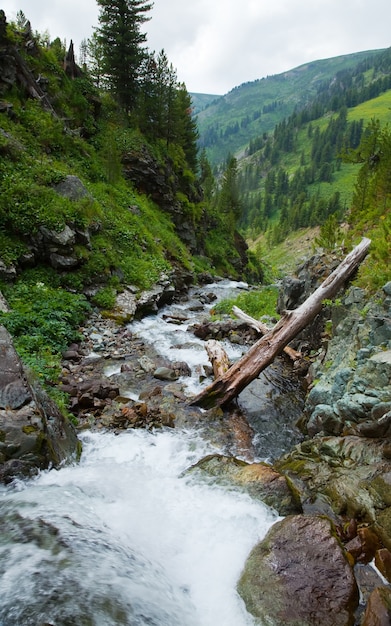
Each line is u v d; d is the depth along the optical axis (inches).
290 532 165.2
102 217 671.8
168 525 177.2
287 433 301.0
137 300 587.8
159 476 224.7
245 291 997.2
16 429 200.2
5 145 584.1
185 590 146.0
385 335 257.0
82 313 495.8
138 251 721.6
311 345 454.9
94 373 378.3
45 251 523.2
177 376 384.8
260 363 350.6
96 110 1083.3
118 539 160.4
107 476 215.9
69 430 249.8
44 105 805.2
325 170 6614.2
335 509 192.9
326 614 136.4
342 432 243.6
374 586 150.9
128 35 1184.2
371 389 231.3
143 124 1285.7
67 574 132.6
